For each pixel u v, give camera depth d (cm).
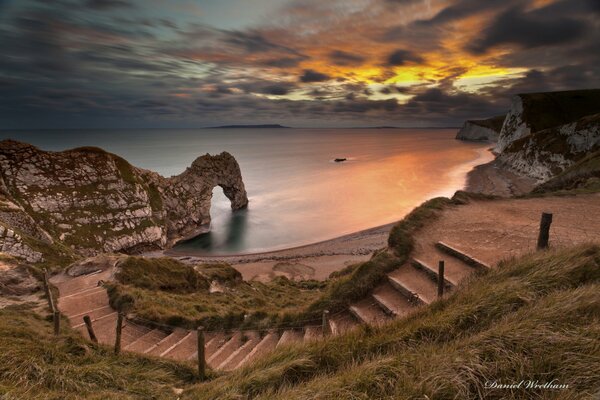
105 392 752
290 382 602
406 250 1375
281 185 10469
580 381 374
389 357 532
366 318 1144
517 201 1939
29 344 900
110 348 1032
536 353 433
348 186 9825
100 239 5078
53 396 686
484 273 972
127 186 5866
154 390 825
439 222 1616
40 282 1936
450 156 16688
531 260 806
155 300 1730
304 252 4988
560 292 586
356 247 4953
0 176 4812
